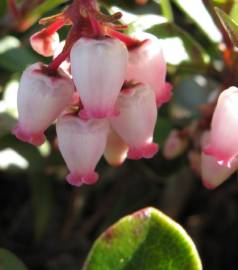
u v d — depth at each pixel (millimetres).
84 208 113
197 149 83
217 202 112
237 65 81
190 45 82
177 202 108
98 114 55
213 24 88
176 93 109
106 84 54
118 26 58
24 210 114
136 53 60
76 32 56
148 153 60
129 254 67
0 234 112
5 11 92
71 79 58
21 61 94
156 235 67
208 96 108
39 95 57
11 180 117
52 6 80
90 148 58
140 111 59
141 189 108
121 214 107
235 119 59
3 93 100
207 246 112
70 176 59
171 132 88
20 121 58
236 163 66
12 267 77
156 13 86
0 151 93
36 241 109
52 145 95
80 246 109
